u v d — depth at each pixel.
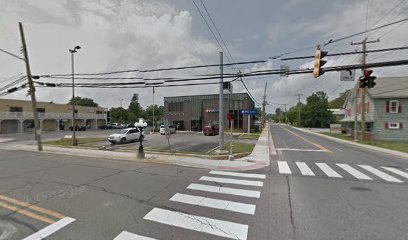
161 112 83.88
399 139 26.17
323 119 69.62
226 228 4.31
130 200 5.81
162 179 8.05
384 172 9.47
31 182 7.55
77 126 50.31
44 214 4.92
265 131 43.34
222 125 13.99
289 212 5.10
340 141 24.72
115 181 7.72
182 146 18.27
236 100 41.59
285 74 10.85
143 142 21.88
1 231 4.16
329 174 9.06
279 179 8.19
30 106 45.44
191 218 4.74
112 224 4.44
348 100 38.31
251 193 6.46
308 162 11.84
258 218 4.77
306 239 3.92
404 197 6.22
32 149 17.38
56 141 23.62
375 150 17.06
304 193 6.52
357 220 4.70
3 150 17.39
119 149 16.69
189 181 7.79
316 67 8.86
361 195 6.38
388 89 27.42
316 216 4.89
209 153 14.14
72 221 4.57
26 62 16.48
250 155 13.88
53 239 3.87
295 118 86.69
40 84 16.75
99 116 61.75
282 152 15.72
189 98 45.03
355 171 9.66
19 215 4.86
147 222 4.54
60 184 7.30
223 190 6.74
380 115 26.84
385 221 4.65
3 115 38.28
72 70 18.41
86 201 5.72
